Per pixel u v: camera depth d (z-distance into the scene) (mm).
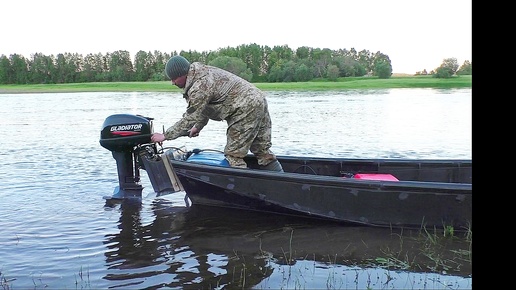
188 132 5574
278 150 9891
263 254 4305
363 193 4883
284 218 5305
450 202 4641
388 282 3705
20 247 4480
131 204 5883
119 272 3934
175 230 4941
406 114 18078
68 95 39125
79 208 5723
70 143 10953
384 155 9375
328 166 5969
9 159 8906
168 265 4070
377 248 4406
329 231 4891
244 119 5383
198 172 5344
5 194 6359
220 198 5508
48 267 4039
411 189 4711
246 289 3611
